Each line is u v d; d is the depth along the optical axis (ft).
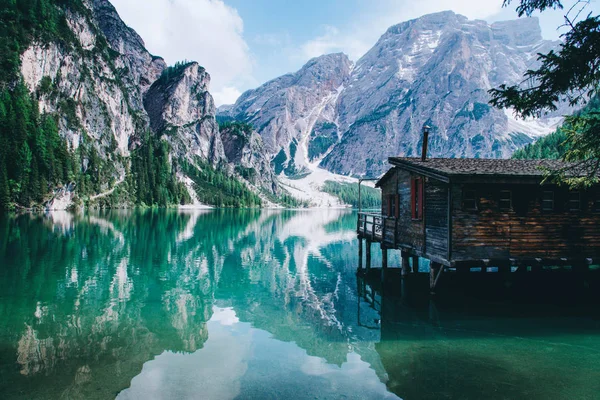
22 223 194.18
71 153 433.89
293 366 35.86
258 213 489.26
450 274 81.87
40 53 496.64
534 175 58.08
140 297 61.77
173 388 30.99
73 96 547.08
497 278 77.30
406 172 74.28
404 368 35.60
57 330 45.21
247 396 29.71
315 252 124.77
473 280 76.33
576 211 62.69
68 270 81.25
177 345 41.11
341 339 43.93
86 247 115.55
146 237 150.10
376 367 35.73
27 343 40.86
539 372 34.76
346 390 30.78
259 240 157.28
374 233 84.99
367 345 41.98
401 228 75.97
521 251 60.54
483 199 59.77
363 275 85.71
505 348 41.22
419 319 52.60
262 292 67.72
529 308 58.23
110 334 44.16
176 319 50.57
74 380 32.24
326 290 70.49
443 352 39.91
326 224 280.72
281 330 47.03
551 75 34.14
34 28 513.45
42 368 34.55
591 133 38.01
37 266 84.17
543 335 45.91
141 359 37.09
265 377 33.35
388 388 31.30
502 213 60.13
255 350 39.99
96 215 292.81
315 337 44.55
